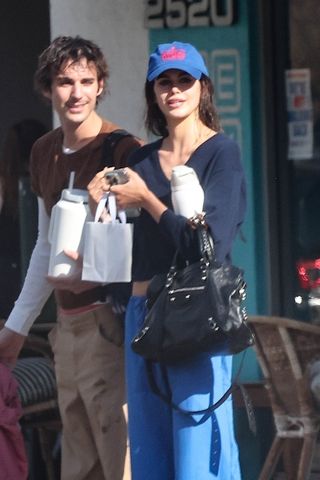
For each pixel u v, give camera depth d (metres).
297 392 22.34
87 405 19.98
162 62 17.89
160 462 18.42
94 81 19.72
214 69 25.73
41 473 25.61
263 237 25.95
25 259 27.55
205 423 17.48
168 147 18.42
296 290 26.20
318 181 26.20
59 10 26.34
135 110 25.92
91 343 19.88
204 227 17.12
